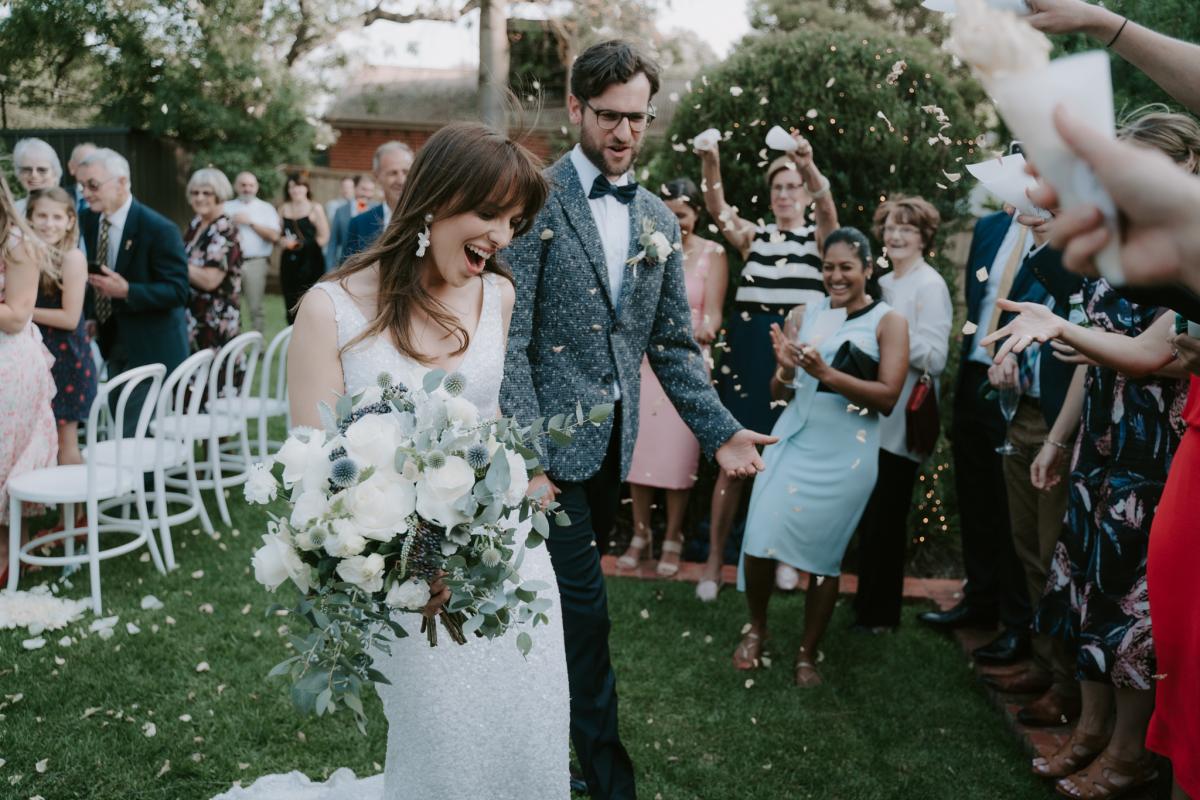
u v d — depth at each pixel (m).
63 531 4.18
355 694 1.55
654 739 3.06
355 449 1.56
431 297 1.95
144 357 4.98
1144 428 2.46
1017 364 3.34
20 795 2.57
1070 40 3.57
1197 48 1.58
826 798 2.78
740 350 4.43
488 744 1.92
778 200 4.37
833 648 3.85
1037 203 0.61
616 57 2.56
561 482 2.53
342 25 13.55
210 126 13.75
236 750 2.84
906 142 4.66
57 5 12.81
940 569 4.87
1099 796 2.68
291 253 9.03
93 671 3.28
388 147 5.09
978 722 3.28
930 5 0.86
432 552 1.58
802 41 4.93
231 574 4.24
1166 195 0.55
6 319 3.80
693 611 4.14
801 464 3.45
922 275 3.97
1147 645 2.47
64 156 12.91
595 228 2.63
